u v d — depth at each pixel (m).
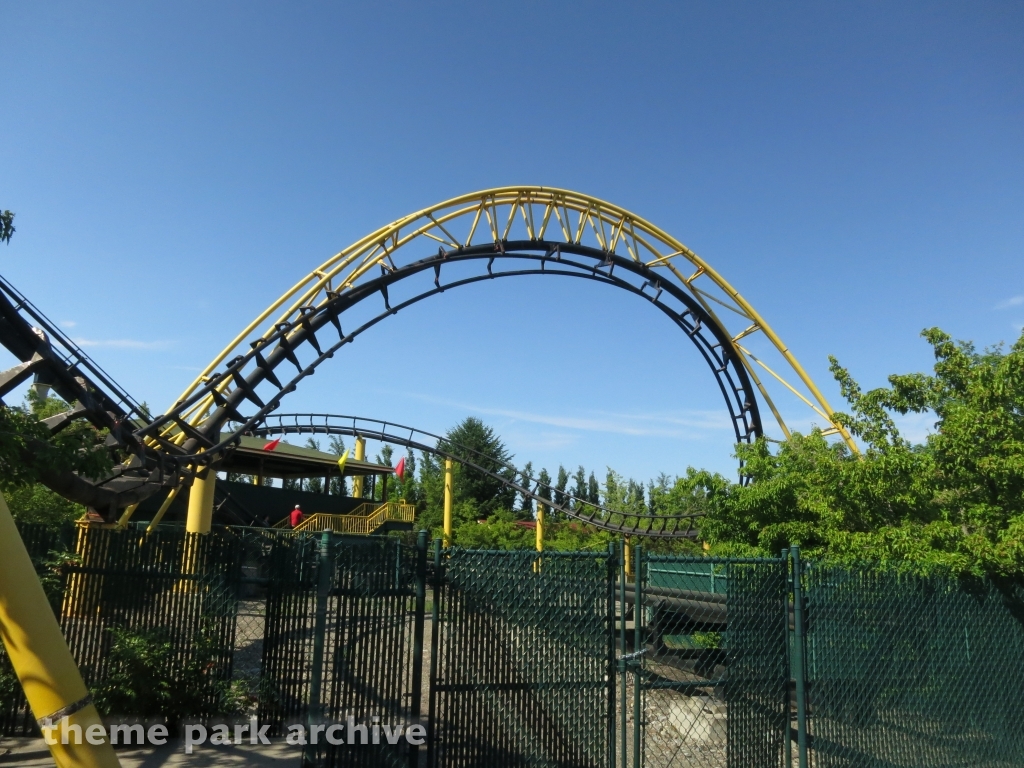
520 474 32.31
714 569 9.37
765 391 27.03
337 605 7.41
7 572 5.17
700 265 26.09
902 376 11.41
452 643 7.09
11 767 7.33
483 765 6.98
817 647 7.88
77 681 5.39
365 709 7.31
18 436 7.02
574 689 7.33
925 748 8.09
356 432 31.61
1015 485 8.97
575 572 7.53
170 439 16.67
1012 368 9.13
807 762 7.58
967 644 8.51
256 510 34.12
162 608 8.95
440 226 21.27
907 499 10.03
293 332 18.53
